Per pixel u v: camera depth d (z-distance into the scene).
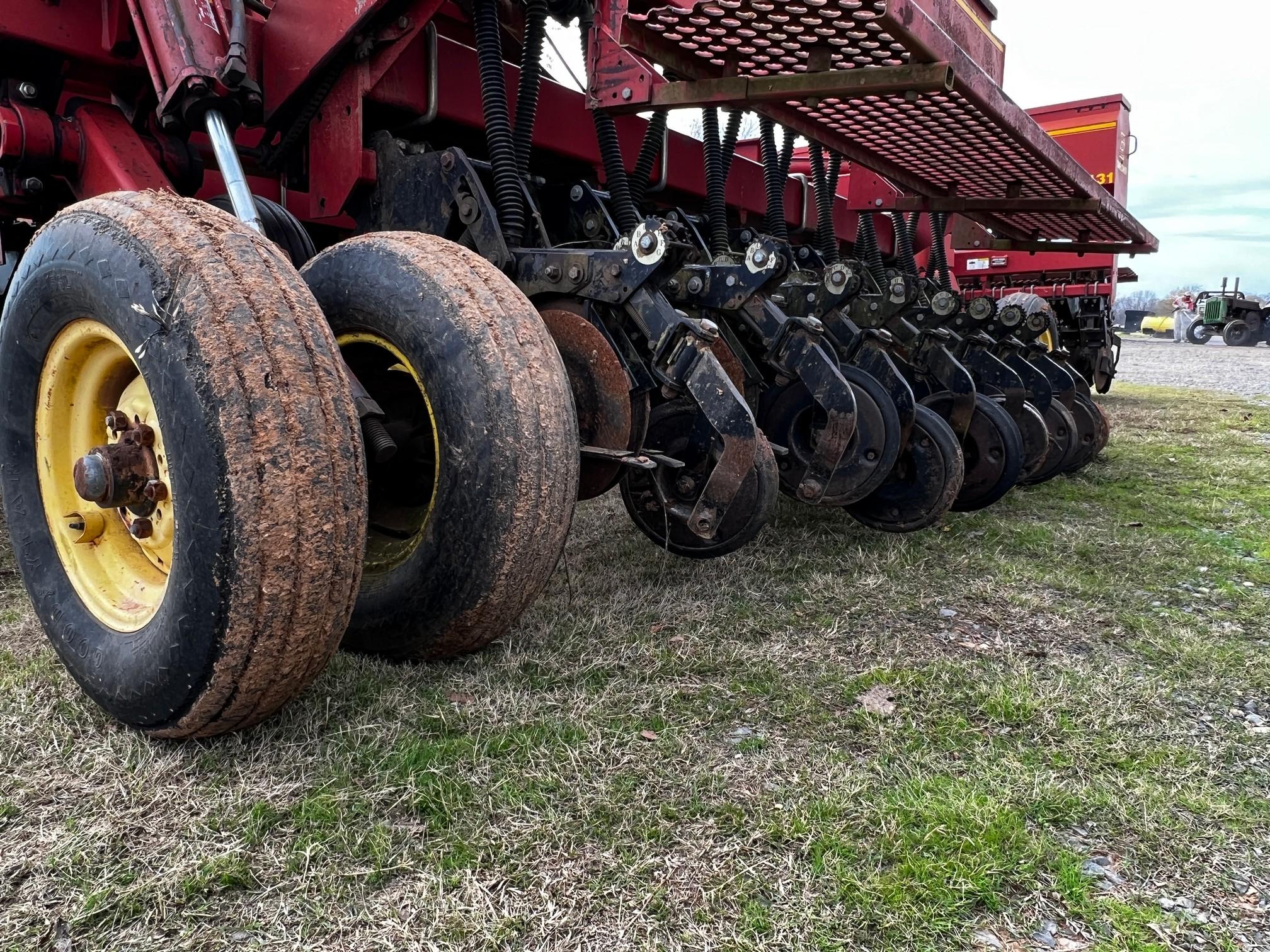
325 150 2.97
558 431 2.22
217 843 1.63
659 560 3.51
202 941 1.42
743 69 2.85
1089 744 2.17
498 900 1.54
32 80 2.86
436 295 2.21
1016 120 3.24
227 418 1.67
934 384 4.26
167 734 1.91
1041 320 5.24
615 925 1.49
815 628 2.88
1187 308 30.41
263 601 1.71
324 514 1.75
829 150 3.70
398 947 1.42
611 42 2.93
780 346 3.42
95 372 2.13
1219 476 5.62
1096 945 1.51
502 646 2.55
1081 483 5.39
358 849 1.64
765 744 2.10
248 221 2.37
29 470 2.24
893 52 2.56
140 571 2.13
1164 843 1.80
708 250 4.26
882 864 1.68
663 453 3.17
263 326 1.74
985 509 4.63
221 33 2.53
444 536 2.22
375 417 2.24
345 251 2.40
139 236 1.82
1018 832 1.79
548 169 4.23
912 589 3.28
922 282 4.91
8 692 2.18
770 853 1.70
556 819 1.75
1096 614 3.10
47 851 1.60
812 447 3.67
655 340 2.63
